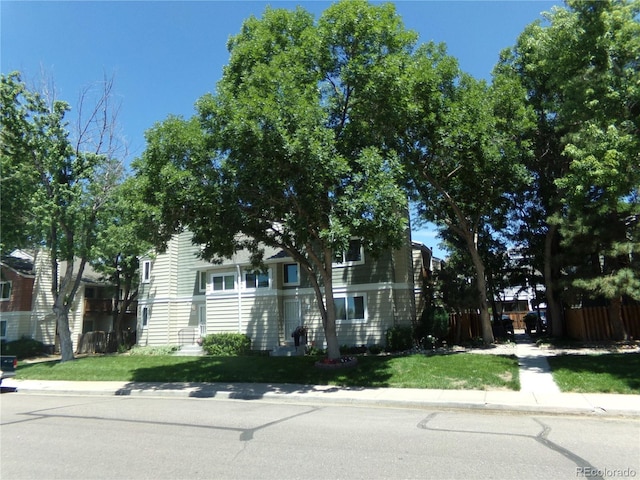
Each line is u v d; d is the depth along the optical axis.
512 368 14.63
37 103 23.14
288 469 6.23
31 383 18.11
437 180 21.55
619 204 14.86
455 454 6.88
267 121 12.94
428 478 5.82
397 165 14.15
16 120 22.69
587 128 14.16
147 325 31.03
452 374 14.22
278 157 13.44
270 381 15.42
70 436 8.45
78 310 37.16
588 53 14.11
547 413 10.31
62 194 23.14
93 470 6.30
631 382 11.95
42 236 25.81
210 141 14.08
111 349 33.91
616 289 17.84
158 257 31.30
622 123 14.07
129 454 7.08
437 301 25.17
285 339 26.08
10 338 34.97
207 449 7.32
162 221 14.73
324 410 11.14
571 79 14.49
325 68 15.41
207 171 13.88
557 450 7.07
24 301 35.22
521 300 48.56
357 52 15.16
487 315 22.69
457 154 18.89
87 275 39.12
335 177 13.59
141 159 15.20
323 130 13.48
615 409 9.92
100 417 10.50
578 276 19.81
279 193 14.66
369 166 13.47
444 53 19.27
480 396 11.78
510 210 25.53
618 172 12.87
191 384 15.72
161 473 6.12
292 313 26.33
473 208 23.20
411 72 16.16
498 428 8.73
